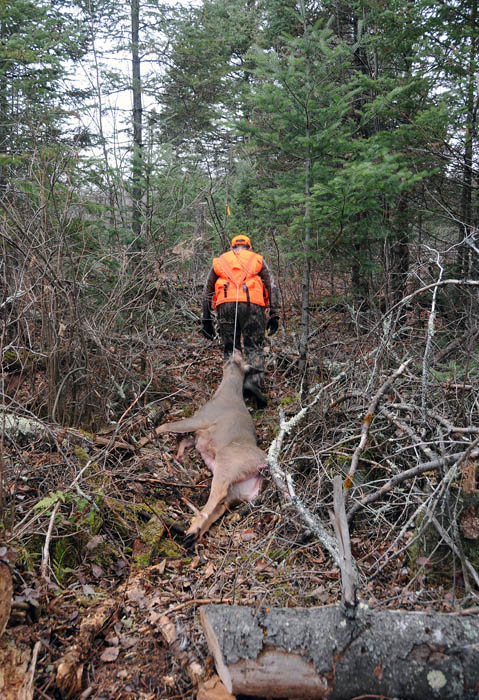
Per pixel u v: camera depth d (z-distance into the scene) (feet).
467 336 16.35
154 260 20.02
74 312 16.35
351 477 11.34
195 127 44.19
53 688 8.43
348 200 18.31
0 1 27.53
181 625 9.89
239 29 49.49
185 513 14.35
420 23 23.82
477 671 7.46
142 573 11.74
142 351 18.93
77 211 20.33
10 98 28.71
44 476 13.15
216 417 14.21
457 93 22.18
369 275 21.95
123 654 9.44
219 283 19.53
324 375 19.42
